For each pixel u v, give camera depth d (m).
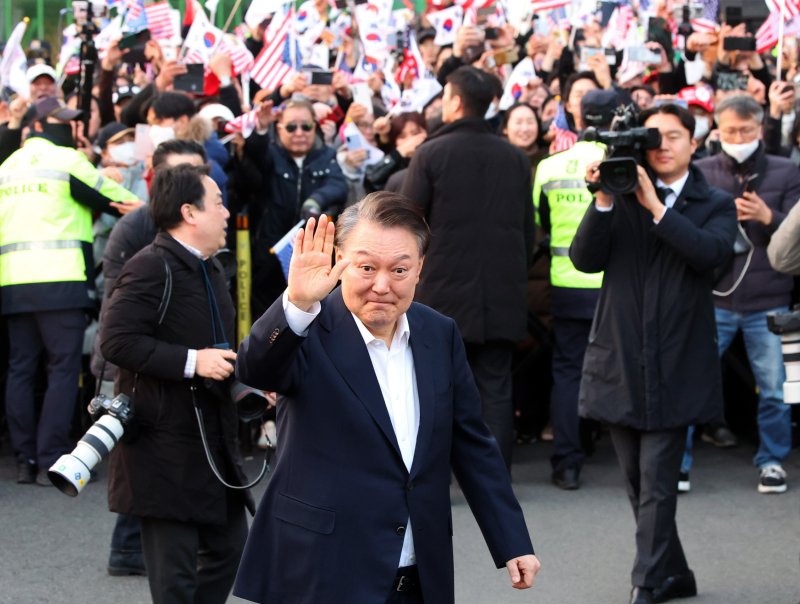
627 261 5.37
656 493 5.34
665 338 5.29
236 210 8.09
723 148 7.48
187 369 4.36
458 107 7.11
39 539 6.47
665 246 5.34
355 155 8.55
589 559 6.16
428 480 3.36
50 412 7.47
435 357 3.45
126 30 9.34
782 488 7.31
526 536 3.49
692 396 5.29
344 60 10.10
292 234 6.94
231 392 4.40
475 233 7.02
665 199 5.39
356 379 3.34
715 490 7.39
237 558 4.57
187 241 4.54
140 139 7.32
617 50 9.77
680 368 5.30
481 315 7.00
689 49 9.47
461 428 3.53
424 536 3.33
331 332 3.38
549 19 10.45
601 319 5.42
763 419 7.38
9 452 8.42
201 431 4.39
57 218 7.45
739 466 7.96
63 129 7.64
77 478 4.19
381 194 3.32
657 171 5.39
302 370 3.33
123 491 4.43
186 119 7.43
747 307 7.41
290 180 8.06
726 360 8.47
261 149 7.90
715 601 5.48
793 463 8.11
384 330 3.41
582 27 9.66
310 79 8.91
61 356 7.48
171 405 4.42
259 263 8.09
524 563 3.45
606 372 5.36
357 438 3.31
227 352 4.41
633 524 6.72
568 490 7.43
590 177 5.26
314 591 3.26
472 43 9.09
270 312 3.21
